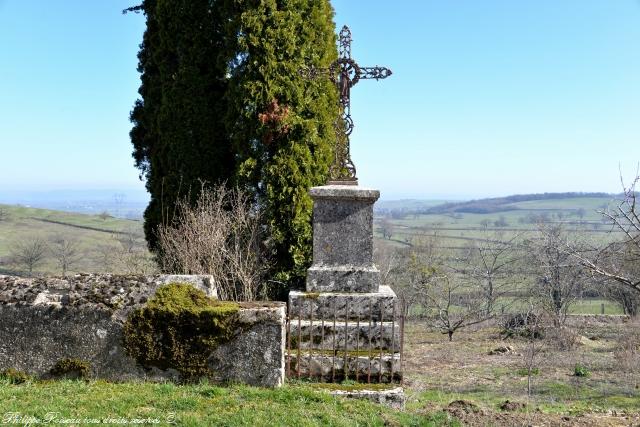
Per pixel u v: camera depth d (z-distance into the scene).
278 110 12.27
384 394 6.35
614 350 18.72
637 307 24.30
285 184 12.27
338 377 6.73
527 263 23.72
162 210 13.25
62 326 6.21
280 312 6.20
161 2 13.41
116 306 6.24
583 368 15.57
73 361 6.19
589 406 10.95
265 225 12.52
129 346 6.18
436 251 28.95
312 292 7.32
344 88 8.04
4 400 5.38
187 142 13.20
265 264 12.39
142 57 14.61
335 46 13.43
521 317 22.55
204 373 6.17
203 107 13.21
